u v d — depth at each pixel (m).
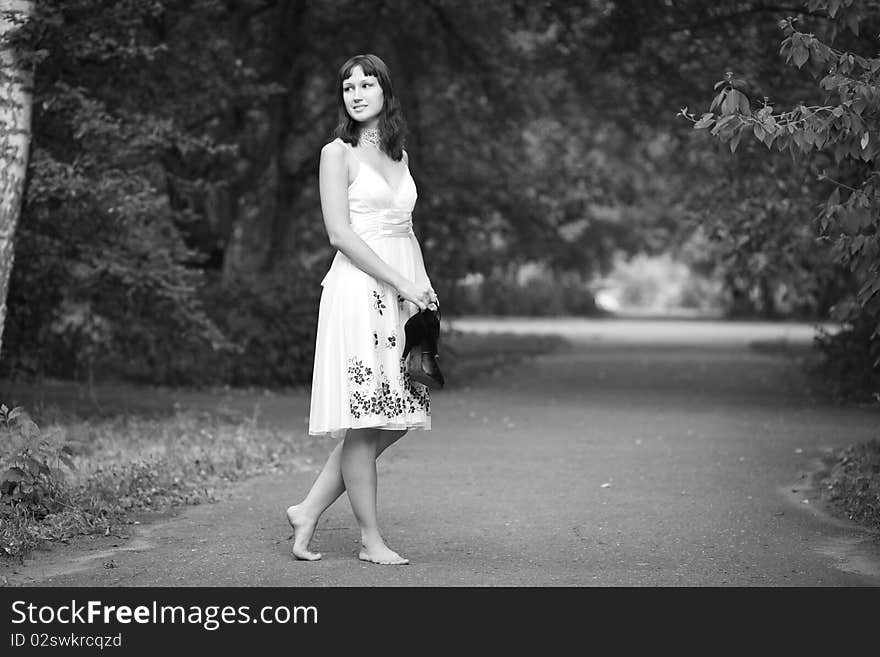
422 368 5.91
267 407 15.05
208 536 6.86
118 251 12.17
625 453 10.77
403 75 21.47
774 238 14.97
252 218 26.91
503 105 22.27
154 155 12.58
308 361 18.19
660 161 40.22
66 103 11.09
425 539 6.79
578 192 26.06
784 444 11.36
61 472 7.32
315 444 11.27
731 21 15.23
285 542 6.69
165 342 14.42
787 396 16.91
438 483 8.99
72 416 12.41
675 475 9.41
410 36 21.12
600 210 50.09
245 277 18.97
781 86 13.98
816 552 6.45
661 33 16.19
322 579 5.77
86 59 11.55
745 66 14.52
